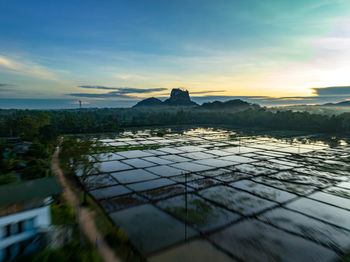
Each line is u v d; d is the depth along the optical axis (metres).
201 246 22.62
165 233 24.80
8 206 19.81
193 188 39.50
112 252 20.64
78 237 22.28
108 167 53.22
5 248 19.16
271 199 35.16
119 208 30.83
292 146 87.19
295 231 25.92
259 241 23.81
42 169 42.53
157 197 35.09
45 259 18.23
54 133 82.62
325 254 21.78
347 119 142.62
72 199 32.41
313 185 41.69
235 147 84.88
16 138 87.88
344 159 63.91
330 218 29.30
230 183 42.44
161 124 185.12
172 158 64.69
